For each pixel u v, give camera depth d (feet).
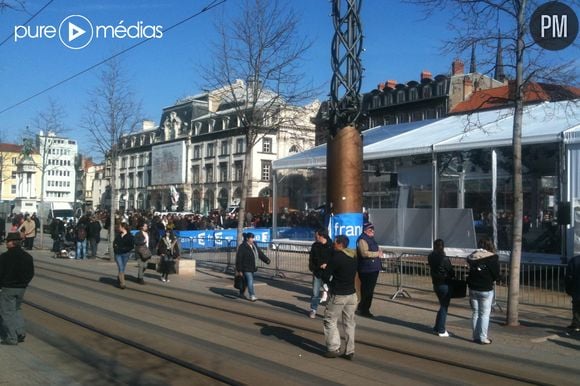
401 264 49.49
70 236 91.66
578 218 50.47
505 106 42.91
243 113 62.28
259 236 90.74
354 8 42.22
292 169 87.66
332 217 42.52
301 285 54.85
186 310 39.83
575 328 34.01
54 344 28.40
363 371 24.53
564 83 36.06
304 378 23.31
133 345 28.48
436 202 63.87
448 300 32.65
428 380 23.30
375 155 70.33
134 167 359.46
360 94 42.80
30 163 180.75
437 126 74.64
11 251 28.07
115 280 58.08
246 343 29.55
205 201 294.25
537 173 57.82
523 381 23.52
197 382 22.58
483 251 31.09
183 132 314.96
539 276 43.42
